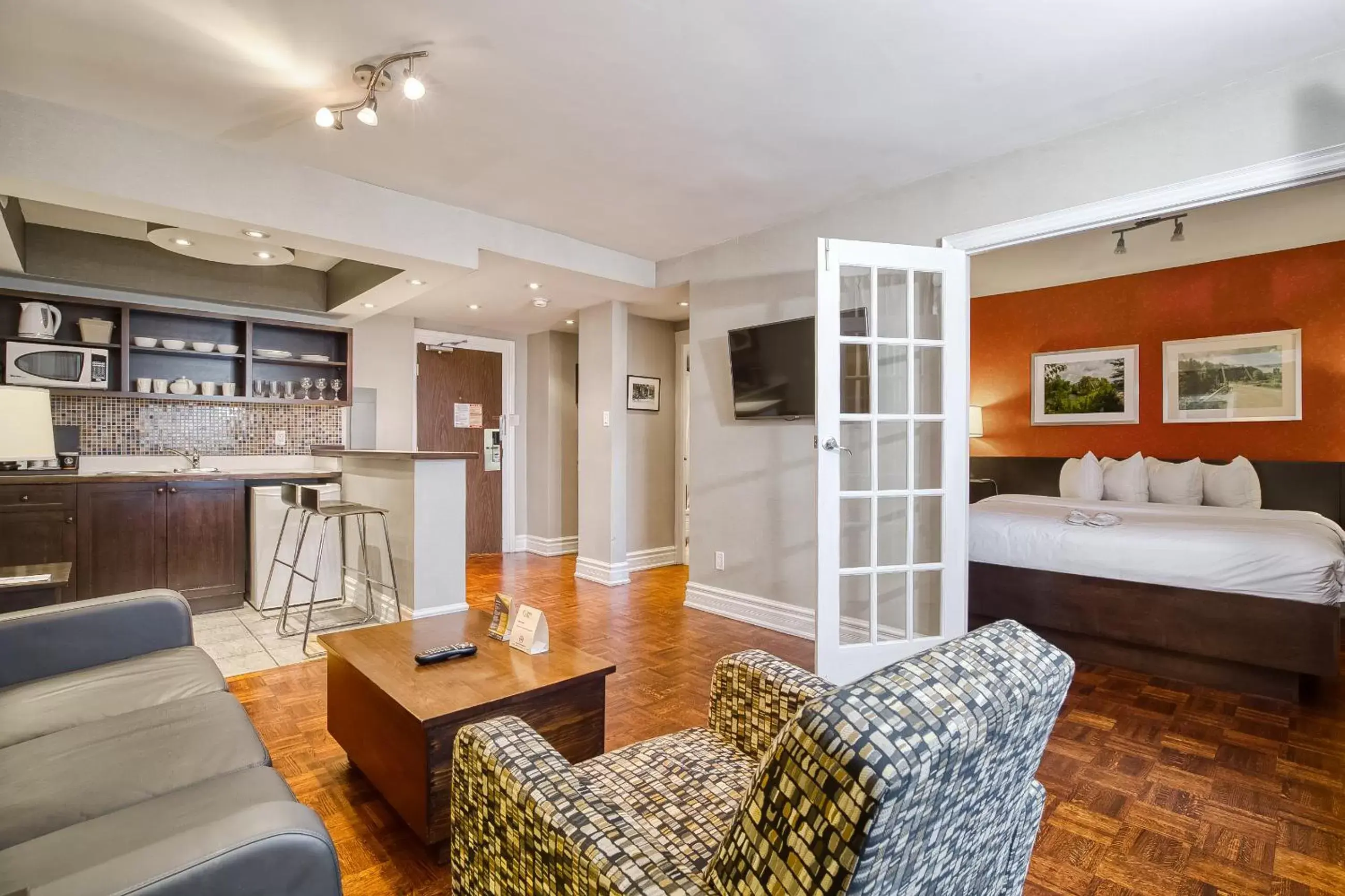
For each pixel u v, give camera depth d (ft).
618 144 9.27
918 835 2.31
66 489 12.14
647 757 4.59
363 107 7.46
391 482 12.88
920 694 2.38
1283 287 14.69
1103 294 17.42
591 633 12.44
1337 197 11.53
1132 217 8.53
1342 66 7.04
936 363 10.26
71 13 6.28
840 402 9.64
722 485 13.92
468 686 6.00
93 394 13.23
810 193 11.16
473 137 9.03
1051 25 6.58
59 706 5.14
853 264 9.55
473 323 20.34
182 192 8.93
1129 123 8.45
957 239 10.09
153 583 13.00
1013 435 19.16
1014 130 8.89
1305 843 5.97
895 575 10.36
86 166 8.23
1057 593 11.24
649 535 19.20
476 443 21.26
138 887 2.48
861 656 9.70
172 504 13.24
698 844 3.59
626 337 17.08
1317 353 14.26
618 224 12.77
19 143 7.82
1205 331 15.78
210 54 7.02
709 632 12.52
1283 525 11.14
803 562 12.35
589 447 17.57
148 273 13.75
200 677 5.79
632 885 2.71
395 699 5.73
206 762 4.34
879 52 7.07
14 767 4.23
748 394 13.15
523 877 3.38
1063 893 5.32
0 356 12.32
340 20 6.47
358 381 17.95
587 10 6.33
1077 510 12.76
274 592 13.93
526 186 10.82
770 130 8.86
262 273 15.17
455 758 4.06
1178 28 6.64
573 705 6.26
